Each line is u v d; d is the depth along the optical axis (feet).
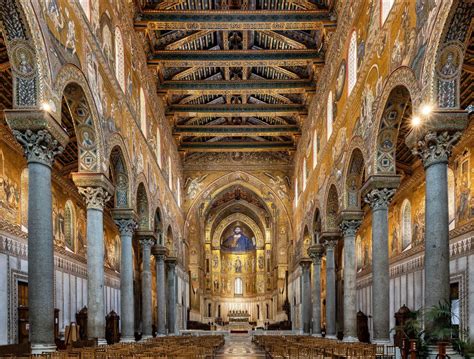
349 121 63.67
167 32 86.38
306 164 108.06
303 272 111.24
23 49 35.09
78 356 35.40
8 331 56.39
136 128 70.64
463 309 58.59
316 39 87.81
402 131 66.44
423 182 72.90
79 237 83.82
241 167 139.64
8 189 58.59
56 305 70.18
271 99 116.57
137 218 66.64
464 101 57.11
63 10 40.75
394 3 45.19
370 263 100.17
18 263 60.13
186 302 141.59
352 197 65.36
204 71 105.50
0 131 56.75
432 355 34.76
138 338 88.89
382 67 48.70
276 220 155.84
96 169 49.73
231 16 76.23
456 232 61.05
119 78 61.98
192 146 129.39
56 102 38.45
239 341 124.88
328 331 80.53
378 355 46.78
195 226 161.07
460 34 34.81
